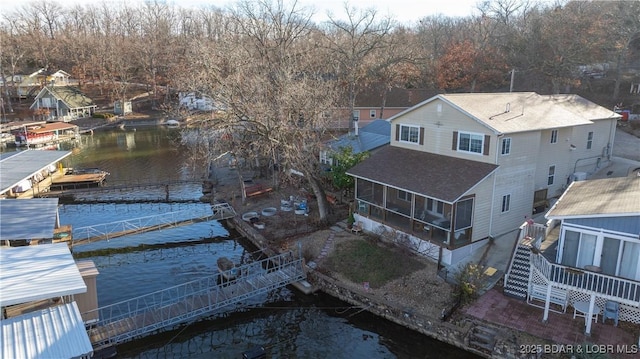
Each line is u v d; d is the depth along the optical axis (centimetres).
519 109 2673
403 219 2534
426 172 2483
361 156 3120
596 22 5403
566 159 2939
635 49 5753
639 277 1585
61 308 1623
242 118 2823
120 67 8831
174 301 2148
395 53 5831
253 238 2914
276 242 2755
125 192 4019
